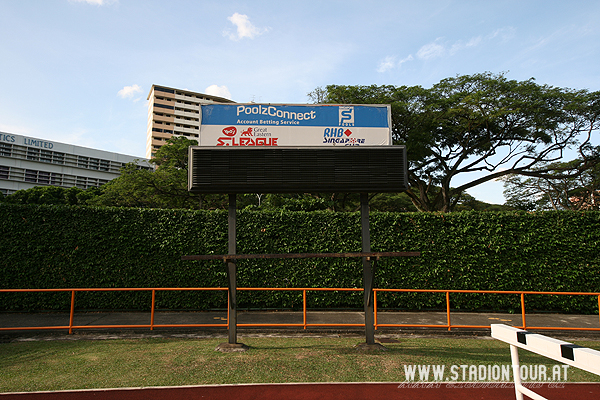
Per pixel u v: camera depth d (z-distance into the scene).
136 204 30.58
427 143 24.28
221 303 11.88
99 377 5.02
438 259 12.13
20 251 11.23
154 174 28.11
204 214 12.14
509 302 11.86
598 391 4.68
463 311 11.95
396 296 11.91
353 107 6.95
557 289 11.84
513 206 37.66
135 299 11.48
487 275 12.01
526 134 24.31
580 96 21.70
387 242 12.19
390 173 6.36
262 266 11.98
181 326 8.79
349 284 12.00
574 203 33.38
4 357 6.14
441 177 27.59
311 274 11.99
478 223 12.29
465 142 25.80
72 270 11.38
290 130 6.83
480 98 22.11
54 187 43.59
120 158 67.50
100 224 11.68
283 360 5.87
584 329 8.70
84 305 11.33
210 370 5.32
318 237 12.20
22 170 56.28
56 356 6.19
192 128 111.06
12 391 4.50
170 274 11.71
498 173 26.30
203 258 5.94
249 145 6.52
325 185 6.30
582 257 11.95
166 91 108.69
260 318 10.34
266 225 12.19
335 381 4.92
